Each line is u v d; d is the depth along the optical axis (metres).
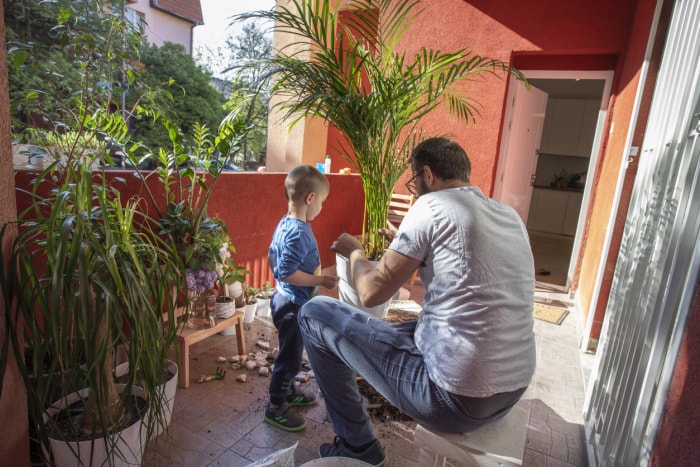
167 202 2.07
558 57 3.94
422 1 4.00
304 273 1.69
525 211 5.10
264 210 2.97
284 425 1.77
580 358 2.70
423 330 1.21
